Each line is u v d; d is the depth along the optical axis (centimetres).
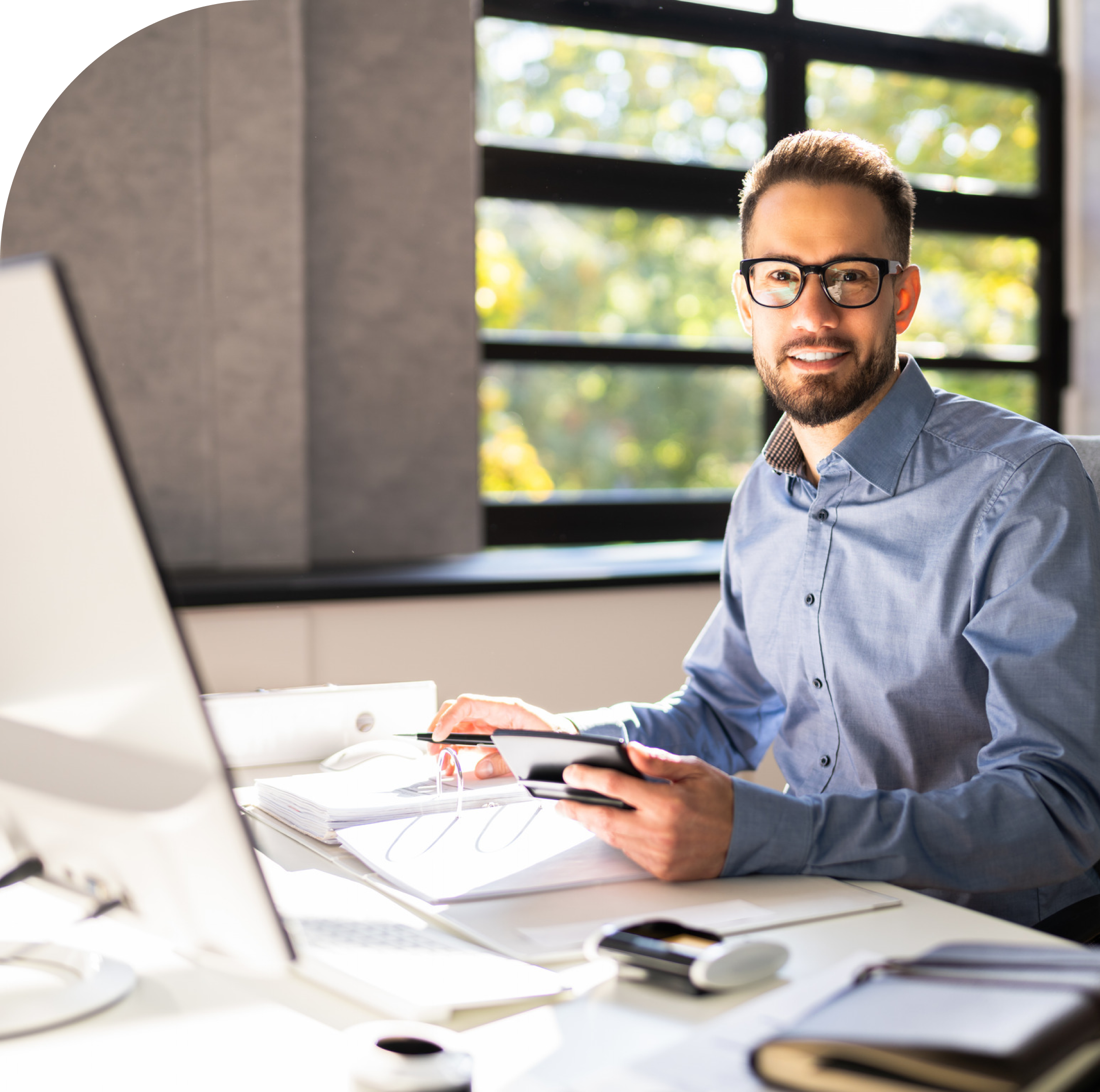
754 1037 63
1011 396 374
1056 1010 58
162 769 66
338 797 122
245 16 254
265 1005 75
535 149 308
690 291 330
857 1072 55
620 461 325
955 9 361
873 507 137
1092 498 126
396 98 271
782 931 88
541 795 104
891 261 137
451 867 103
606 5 312
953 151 364
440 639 260
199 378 256
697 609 286
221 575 254
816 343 135
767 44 332
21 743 71
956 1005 60
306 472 265
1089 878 134
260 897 66
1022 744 113
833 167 134
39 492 62
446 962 80
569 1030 71
